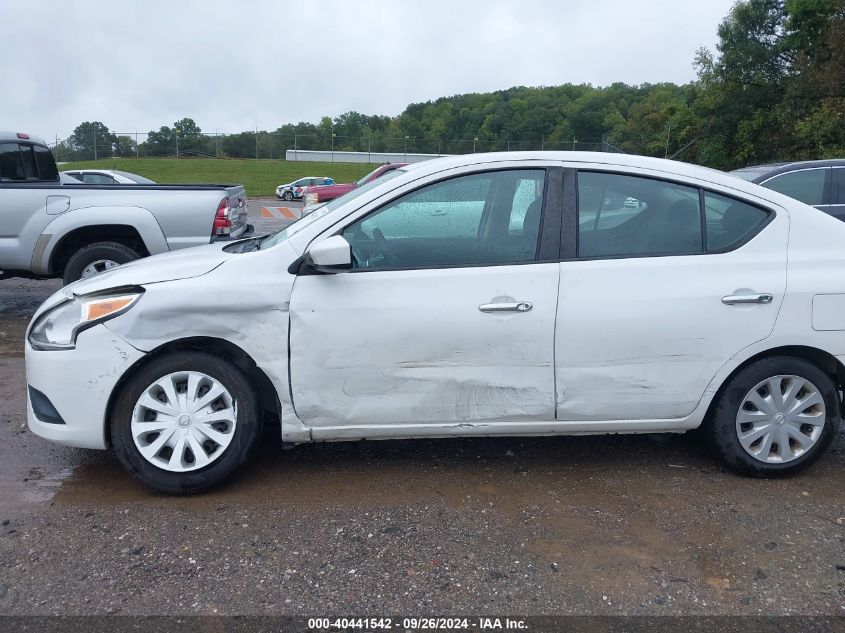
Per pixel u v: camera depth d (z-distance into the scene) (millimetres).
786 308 3746
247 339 3604
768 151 29781
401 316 3613
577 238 3740
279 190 37312
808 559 3162
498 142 51719
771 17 29703
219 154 58188
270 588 2922
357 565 3086
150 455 3625
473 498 3705
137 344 3541
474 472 4023
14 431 4621
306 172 50781
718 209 3850
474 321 3639
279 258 3674
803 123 25828
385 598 2861
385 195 3725
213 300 3559
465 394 3717
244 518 3480
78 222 7422
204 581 2963
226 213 7676
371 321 3609
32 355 3674
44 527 3389
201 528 3385
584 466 4113
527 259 3711
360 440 4137
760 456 3885
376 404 3701
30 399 3768
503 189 3775
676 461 4184
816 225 3887
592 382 3734
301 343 3613
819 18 28000
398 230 3725
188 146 57219
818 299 3758
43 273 7703
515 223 3756
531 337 3670
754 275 3754
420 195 3736
